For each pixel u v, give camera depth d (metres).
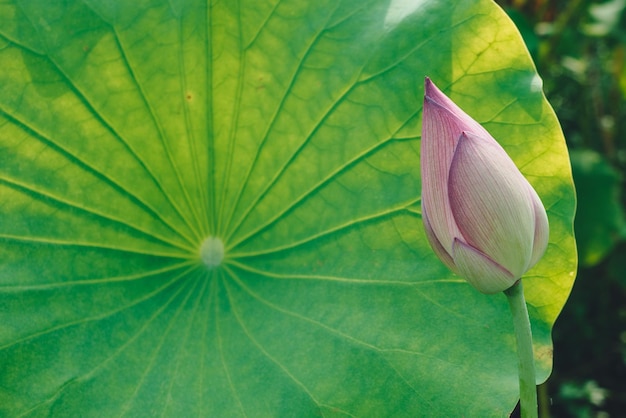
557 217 0.85
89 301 0.86
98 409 0.85
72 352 0.85
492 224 0.74
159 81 0.86
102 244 0.87
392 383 0.84
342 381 0.85
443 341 0.84
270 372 0.86
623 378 1.78
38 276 0.85
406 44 0.85
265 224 0.89
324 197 0.87
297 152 0.88
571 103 2.04
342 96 0.86
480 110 0.85
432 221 0.75
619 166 1.97
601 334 1.82
